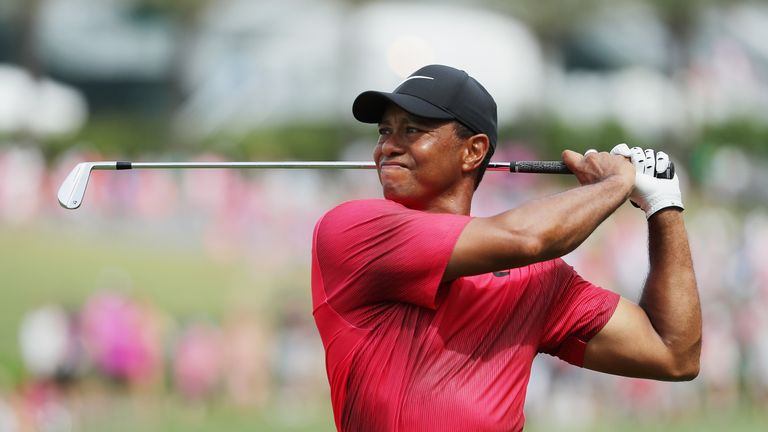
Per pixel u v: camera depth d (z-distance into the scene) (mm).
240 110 89438
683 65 100375
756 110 102312
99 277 52562
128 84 96812
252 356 46344
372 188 67562
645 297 10406
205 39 92438
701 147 96750
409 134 9781
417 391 9266
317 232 9766
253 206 59781
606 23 101750
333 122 87938
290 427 43125
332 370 9664
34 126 80875
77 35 95938
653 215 10281
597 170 9914
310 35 90375
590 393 48719
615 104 98438
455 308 9414
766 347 55156
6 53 95688
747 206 90625
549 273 9969
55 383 42094
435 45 85250
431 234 9195
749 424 50688
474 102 9828
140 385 43281
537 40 94875
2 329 45031
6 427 39406
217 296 51844
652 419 50312
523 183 66500
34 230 59250
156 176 61250
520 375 9578
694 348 10273
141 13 97438
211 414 44188
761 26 109000
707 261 59375
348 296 9484
